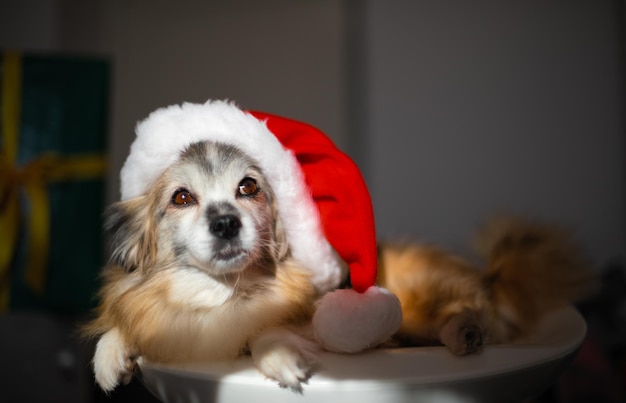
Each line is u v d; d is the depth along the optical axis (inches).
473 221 95.2
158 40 107.4
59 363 81.8
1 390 81.0
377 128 97.1
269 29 108.7
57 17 102.2
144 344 43.9
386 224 97.0
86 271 70.2
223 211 47.0
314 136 48.0
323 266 46.6
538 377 34.8
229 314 45.3
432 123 96.6
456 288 55.0
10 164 68.2
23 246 69.1
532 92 92.9
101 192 71.4
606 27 89.7
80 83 70.4
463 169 95.9
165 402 38.8
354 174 42.8
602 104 90.3
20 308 69.5
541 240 61.7
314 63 109.0
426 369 33.1
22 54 69.1
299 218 45.9
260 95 108.5
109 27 106.1
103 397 68.1
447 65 96.1
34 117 69.2
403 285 54.9
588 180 91.0
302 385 32.4
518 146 93.7
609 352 71.4
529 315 55.6
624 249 89.3
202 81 107.7
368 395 31.5
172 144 47.1
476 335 36.7
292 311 46.6
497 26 94.3
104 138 71.4
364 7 99.1
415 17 96.7
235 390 33.7
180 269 48.5
